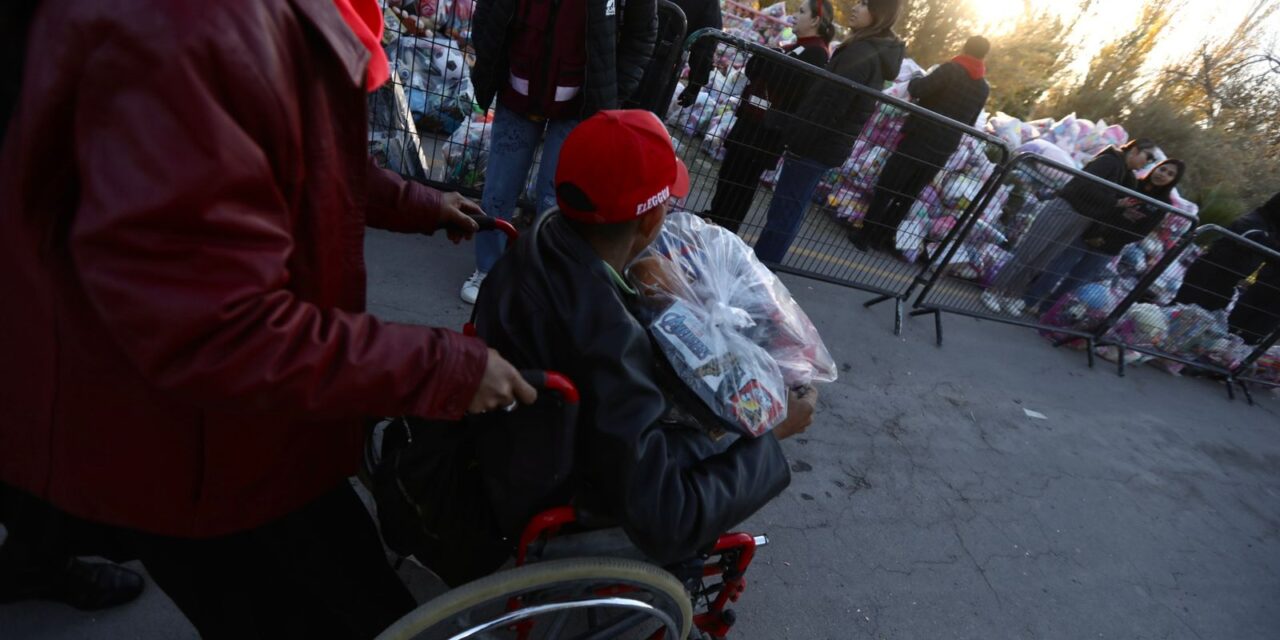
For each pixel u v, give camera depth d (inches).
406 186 54.8
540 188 114.2
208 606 45.1
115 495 35.4
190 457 34.8
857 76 143.8
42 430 33.6
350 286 38.2
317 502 45.7
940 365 158.2
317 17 29.6
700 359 46.1
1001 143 143.5
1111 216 170.7
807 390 60.1
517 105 104.9
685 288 51.4
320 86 31.0
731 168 151.7
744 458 48.9
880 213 185.3
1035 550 110.3
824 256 180.4
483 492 50.1
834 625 86.6
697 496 44.8
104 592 63.2
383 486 53.4
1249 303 201.3
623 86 105.3
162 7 24.4
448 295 122.0
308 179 32.2
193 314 26.3
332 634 51.0
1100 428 155.6
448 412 34.7
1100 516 124.0
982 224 189.8
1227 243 193.0
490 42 99.6
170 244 25.6
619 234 44.9
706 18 142.3
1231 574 120.3
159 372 27.5
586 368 41.9
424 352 32.9
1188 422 174.6
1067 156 205.2
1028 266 181.9
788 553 94.4
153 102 24.7
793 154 144.9
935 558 102.1
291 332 28.8
